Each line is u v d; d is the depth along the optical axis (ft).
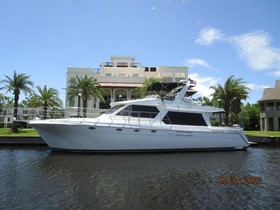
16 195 29.17
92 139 54.24
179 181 36.14
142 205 26.86
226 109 110.11
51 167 43.09
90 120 54.65
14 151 62.08
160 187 33.09
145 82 120.26
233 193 31.19
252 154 63.21
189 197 29.50
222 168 45.39
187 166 46.34
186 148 61.46
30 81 104.17
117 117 56.80
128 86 132.46
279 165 48.91
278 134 107.45
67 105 132.05
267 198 29.55
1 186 32.45
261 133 114.11
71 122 53.31
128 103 58.18
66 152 56.39
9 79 101.65
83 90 111.34
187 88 64.90
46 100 116.16
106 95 142.41
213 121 90.12
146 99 59.93
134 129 56.13
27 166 43.83
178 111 62.03
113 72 152.25
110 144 55.11
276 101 150.00
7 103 144.05
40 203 26.84
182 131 60.49
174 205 27.02
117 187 32.71
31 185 32.94
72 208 25.64
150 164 46.98
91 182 34.65
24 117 91.35
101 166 44.37
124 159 50.62
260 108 159.22
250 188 33.35
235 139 67.62
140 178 37.29
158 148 58.59
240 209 26.27
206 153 61.82
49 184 33.42
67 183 33.99
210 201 28.37
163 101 61.36
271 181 36.81
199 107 65.16
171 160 51.24
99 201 27.71
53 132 55.11
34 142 74.74
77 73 142.31
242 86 110.11
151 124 58.23
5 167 43.09
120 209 25.68
